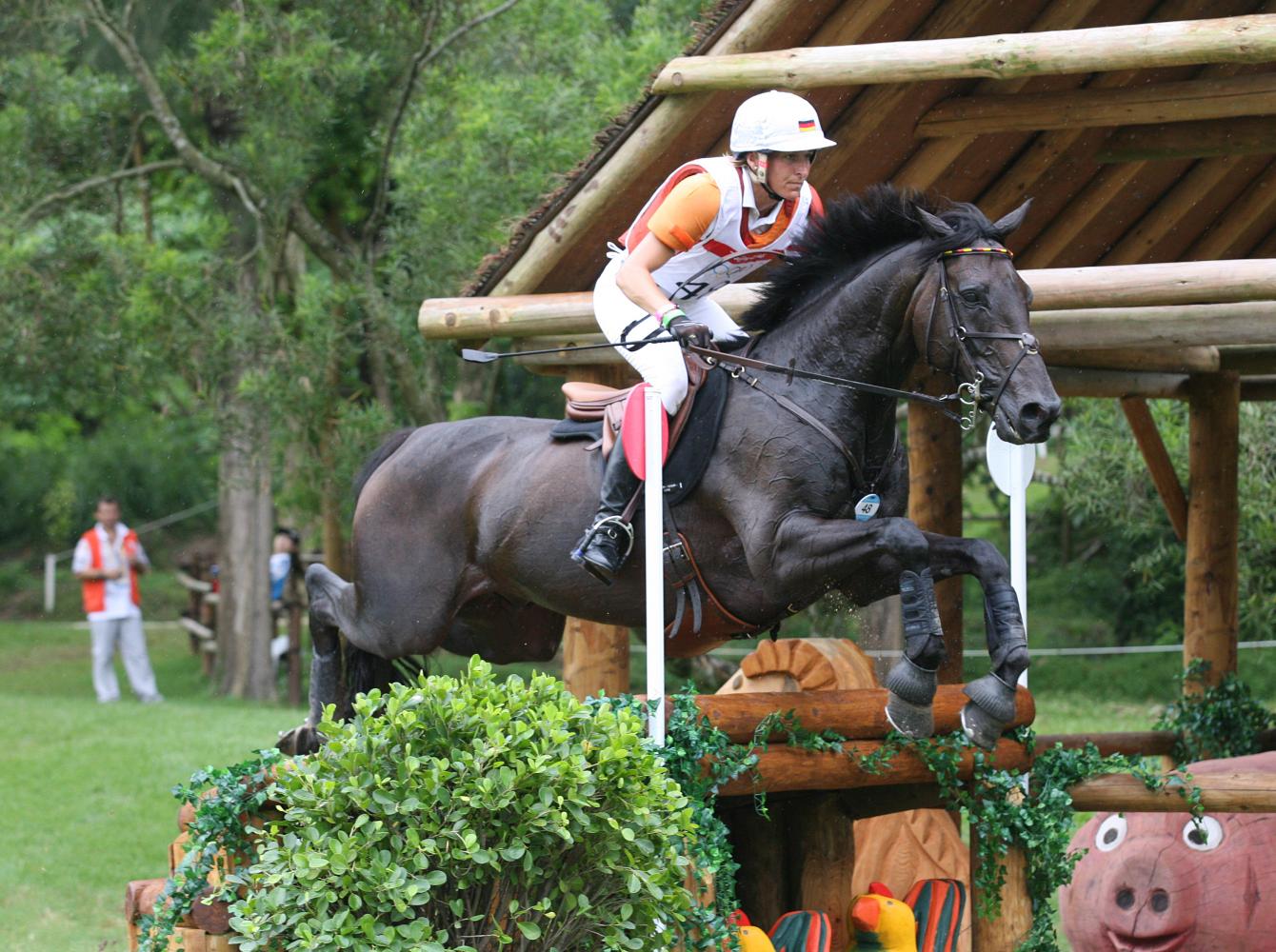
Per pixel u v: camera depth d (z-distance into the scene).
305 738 9.52
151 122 25.16
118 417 46.91
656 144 9.59
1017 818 8.27
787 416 7.73
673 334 7.58
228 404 21.97
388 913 6.61
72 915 12.66
